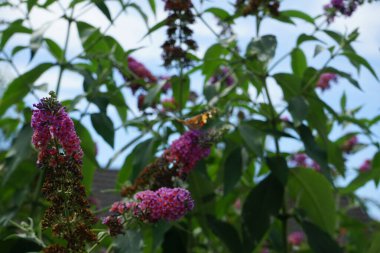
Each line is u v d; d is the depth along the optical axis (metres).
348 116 1.91
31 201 1.69
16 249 1.40
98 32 1.74
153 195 1.25
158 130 1.68
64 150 1.16
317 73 1.69
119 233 1.25
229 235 1.63
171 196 1.24
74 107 1.57
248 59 1.64
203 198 1.65
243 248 1.61
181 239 1.65
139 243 1.39
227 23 1.73
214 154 1.81
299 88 1.69
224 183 1.59
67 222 1.18
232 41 1.69
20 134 1.62
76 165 1.18
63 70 1.68
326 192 1.72
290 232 2.45
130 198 1.42
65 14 1.70
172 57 1.62
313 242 1.64
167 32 1.63
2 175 1.75
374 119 1.89
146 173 1.43
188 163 1.42
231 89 1.71
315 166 2.06
